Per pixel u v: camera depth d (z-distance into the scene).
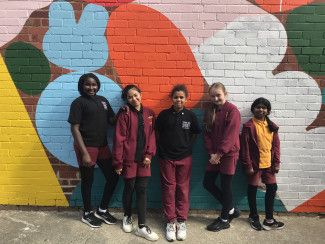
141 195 4.12
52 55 4.26
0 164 4.48
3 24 4.21
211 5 4.13
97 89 4.14
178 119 4.10
